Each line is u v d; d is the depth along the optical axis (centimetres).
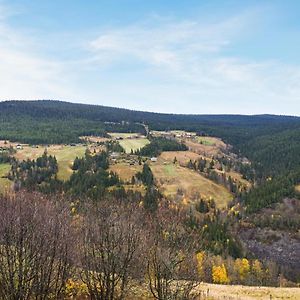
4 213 2380
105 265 2538
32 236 2409
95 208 2703
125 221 2605
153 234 2606
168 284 2573
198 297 3181
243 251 15238
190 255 2678
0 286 2344
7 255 2314
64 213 2708
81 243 2694
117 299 2558
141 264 2634
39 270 2525
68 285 2730
